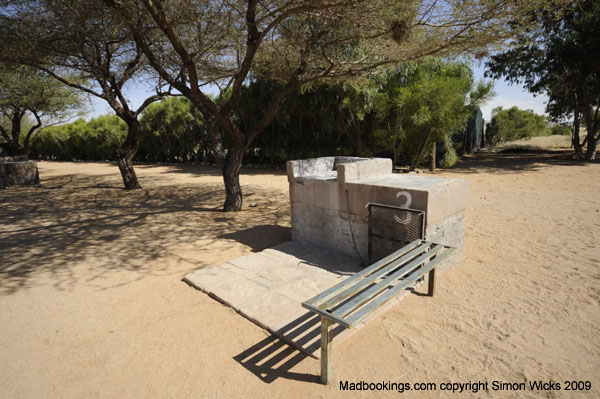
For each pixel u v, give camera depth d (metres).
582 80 16.52
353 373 2.59
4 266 4.93
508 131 28.53
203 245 5.72
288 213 7.96
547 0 4.77
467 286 3.94
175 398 2.39
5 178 13.96
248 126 17.42
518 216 6.91
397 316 3.32
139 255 5.28
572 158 17.70
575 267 4.33
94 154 29.62
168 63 8.54
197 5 6.19
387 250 4.36
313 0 5.20
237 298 3.70
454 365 2.64
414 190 4.01
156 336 3.12
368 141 15.05
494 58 17.81
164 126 22.39
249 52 6.09
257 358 2.79
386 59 6.70
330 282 4.06
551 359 2.67
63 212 8.88
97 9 6.70
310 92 13.91
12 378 2.62
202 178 15.30
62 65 9.20
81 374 2.65
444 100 12.11
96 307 3.68
